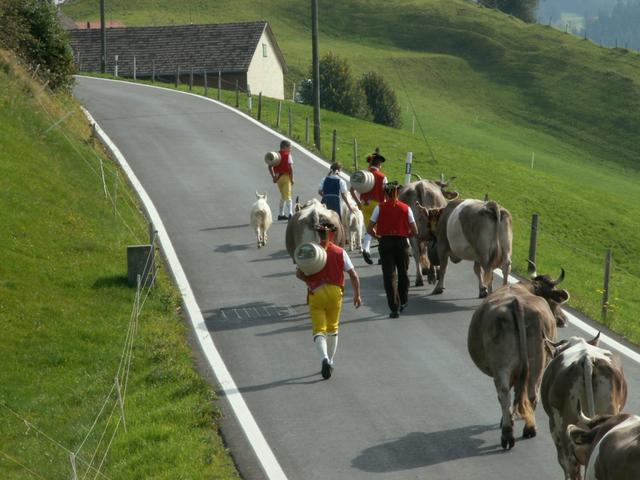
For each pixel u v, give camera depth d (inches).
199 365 595.2
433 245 748.6
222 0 5339.6
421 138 2037.4
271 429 493.4
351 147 1724.9
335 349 575.8
